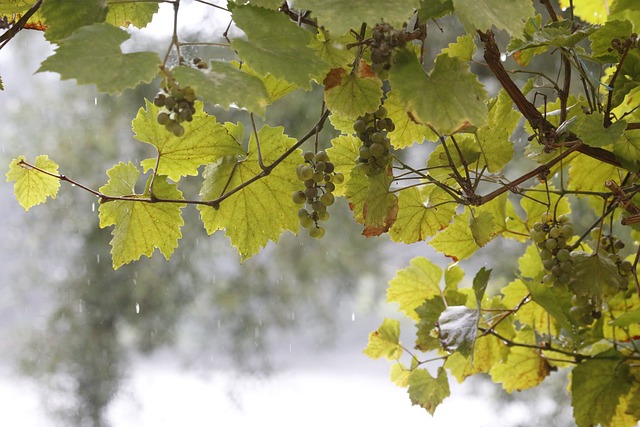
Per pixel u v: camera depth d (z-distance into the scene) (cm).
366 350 315
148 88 941
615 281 284
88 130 960
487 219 290
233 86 247
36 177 281
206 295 999
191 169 280
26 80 986
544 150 281
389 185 276
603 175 303
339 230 967
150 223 282
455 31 652
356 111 272
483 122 258
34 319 1043
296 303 995
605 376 297
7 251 1033
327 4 251
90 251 986
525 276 312
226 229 282
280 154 279
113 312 986
